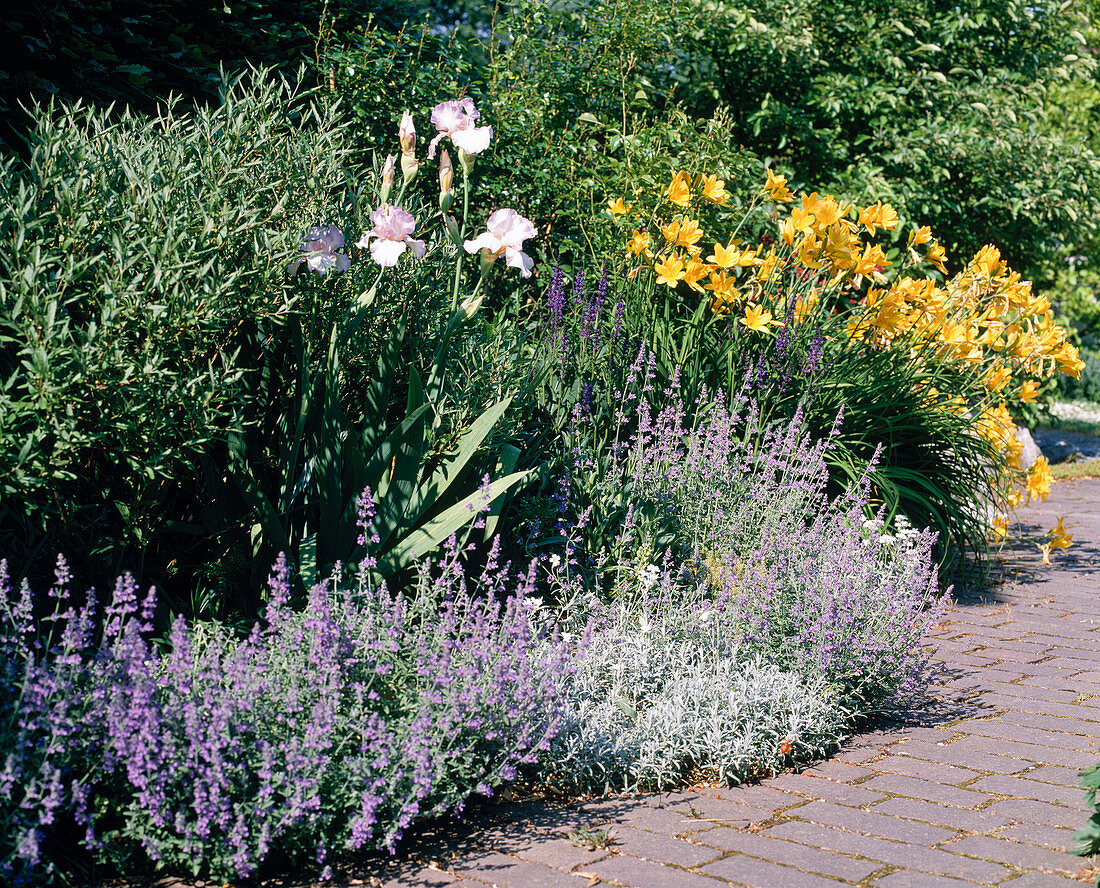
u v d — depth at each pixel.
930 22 10.15
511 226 4.27
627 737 3.32
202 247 3.39
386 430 4.15
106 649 2.74
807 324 6.19
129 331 3.29
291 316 4.01
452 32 7.11
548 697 3.16
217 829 2.61
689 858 2.74
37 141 3.59
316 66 6.13
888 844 2.85
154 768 2.48
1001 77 9.85
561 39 7.89
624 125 7.31
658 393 5.63
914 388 6.53
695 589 4.45
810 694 3.69
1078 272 16.75
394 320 4.32
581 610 4.08
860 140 9.40
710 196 6.59
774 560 4.13
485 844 2.84
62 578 2.81
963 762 3.53
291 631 3.00
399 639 3.21
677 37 8.84
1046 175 9.16
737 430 5.84
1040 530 8.54
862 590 4.08
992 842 2.87
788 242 6.66
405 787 2.82
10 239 3.28
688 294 6.79
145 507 3.53
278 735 2.75
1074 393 20.69
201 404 3.31
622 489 4.70
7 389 3.19
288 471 3.85
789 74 9.65
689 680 3.60
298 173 3.92
